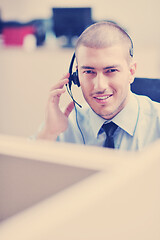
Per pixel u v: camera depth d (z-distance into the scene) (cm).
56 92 171
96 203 43
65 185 77
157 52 302
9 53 314
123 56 166
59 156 77
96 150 77
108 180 49
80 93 171
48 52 307
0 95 312
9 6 561
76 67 170
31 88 304
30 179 82
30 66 304
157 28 483
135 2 485
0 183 86
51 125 174
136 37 489
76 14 375
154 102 166
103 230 42
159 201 51
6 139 85
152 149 60
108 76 165
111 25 166
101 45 163
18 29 417
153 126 164
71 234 39
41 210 41
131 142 165
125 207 45
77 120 172
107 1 498
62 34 385
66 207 42
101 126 168
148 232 48
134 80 170
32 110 302
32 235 37
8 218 88
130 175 51
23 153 81
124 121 165
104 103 165
